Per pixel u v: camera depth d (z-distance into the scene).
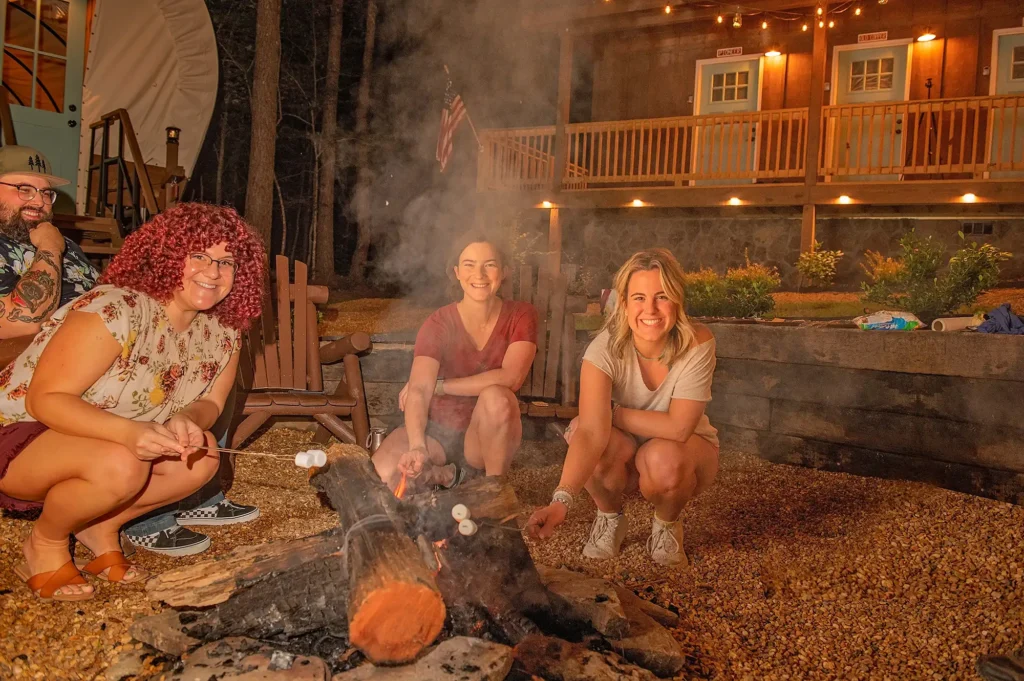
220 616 2.66
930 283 6.18
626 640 2.79
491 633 2.72
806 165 11.76
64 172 8.75
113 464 2.84
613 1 12.25
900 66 12.18
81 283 3.88
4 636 2.69
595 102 14.35
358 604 2.24
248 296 3.22
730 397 5.84
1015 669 2.87
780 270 13.18
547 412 5.04
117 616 2.88
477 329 3.86
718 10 12.12
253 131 12.09
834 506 4.64
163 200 8.43
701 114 13.12
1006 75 11.52
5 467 2.97
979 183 10.81
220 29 22.34
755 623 3.22
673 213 13.48
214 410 3.30
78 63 8.75
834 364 5.29
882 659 3.02
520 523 4.19
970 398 4.73
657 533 3.63
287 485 4.69
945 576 3.68
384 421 5.82
